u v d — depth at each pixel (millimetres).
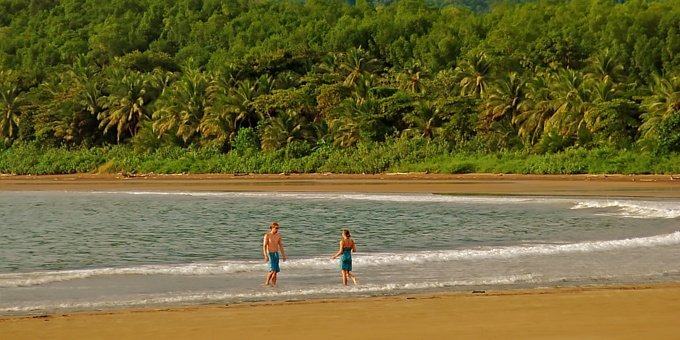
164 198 91438
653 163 107062
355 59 161875
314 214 67812
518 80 130625
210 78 160500
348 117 138375
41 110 170625
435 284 31984
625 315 22719
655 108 114688
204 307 26688
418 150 126750
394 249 44906
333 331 21500
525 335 20266
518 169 113062
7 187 121812
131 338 21375
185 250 46531
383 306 25531
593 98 121125
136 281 34719
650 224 54656
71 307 28438
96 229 58969
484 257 40219
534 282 32000
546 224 56438
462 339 20062
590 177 103625
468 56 160500
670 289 27812
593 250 42094
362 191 94312
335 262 39375
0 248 48656
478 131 129750
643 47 151750
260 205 78438
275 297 29797
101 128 168000
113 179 134750
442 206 73438
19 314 27266
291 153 135750
